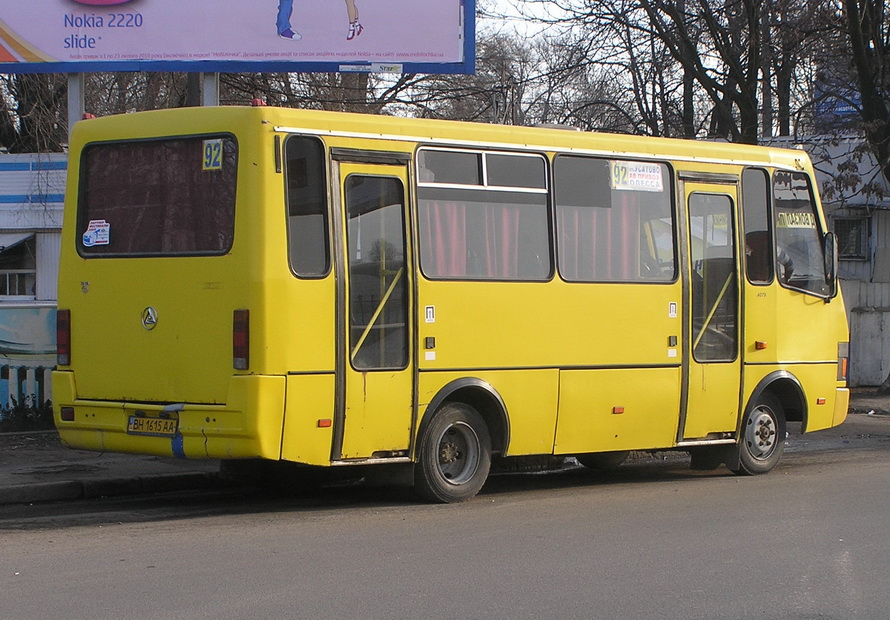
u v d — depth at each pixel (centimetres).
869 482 1147
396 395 945
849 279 2211
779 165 1233
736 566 748
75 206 976
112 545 795
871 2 2036
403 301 952
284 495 1080
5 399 1330
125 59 1541
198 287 900
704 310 1156
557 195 1055
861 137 2108
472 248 997
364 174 935
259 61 1552
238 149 891
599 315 1075
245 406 868
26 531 852
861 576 724
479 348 996
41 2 1534
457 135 991
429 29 1574
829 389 1268
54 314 1342
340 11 1563
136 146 948
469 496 1012
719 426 1173
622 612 630
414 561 751
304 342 890
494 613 623
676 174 1141
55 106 2139
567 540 830
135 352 933
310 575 705
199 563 736
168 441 909
